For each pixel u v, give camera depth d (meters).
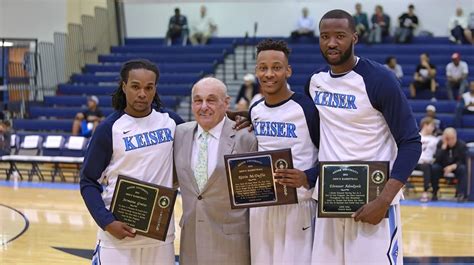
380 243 3.11
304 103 3.31
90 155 3.28
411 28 14.06
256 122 3.39
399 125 3.03
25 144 11.61
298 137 3.30
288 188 3.13
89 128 11.57
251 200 3.15
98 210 3.19
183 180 3.34
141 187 3.16
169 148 3.34
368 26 14.23
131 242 3.24
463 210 8.50
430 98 12.38
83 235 6.62
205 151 3.33
